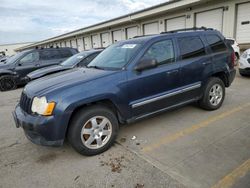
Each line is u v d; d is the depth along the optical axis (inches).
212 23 577.9
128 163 119.2
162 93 152.2
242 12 513.3
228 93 237.1
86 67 166.2
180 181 101.2
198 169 109.0
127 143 141.6
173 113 185.8
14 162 128.9
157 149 131.6
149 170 111.4
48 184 106.7
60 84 126.6
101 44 1090.1
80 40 1318.9
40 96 119.1
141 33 810.2
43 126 114.6
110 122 132.4
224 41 192.9
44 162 126.7
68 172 115.2
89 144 126.8
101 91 125.7
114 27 956.6
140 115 145.6
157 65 148.3
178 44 161.2
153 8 681.0
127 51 151.9
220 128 152.3
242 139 134.9
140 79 140.1
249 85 268.8
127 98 136.6
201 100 181.3
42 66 392.5
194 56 167.9
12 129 182.4
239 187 95.0
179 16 659.4
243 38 523.8
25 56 387.9
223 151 123.3
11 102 285.6
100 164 120.4
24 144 151.8
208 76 176.7
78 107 125.0
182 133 149.6
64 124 117.2
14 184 108.4
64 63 310.7
